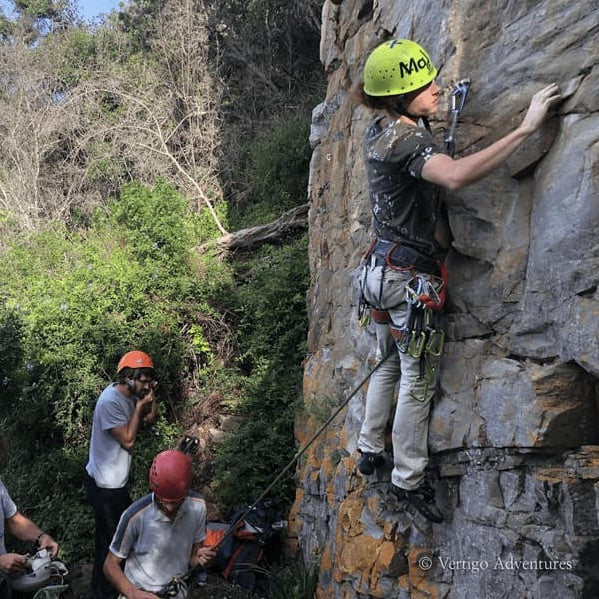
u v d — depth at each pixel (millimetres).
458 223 3600
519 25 3393
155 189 9875
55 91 18266
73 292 8047
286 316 7797
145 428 7488
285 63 16609
